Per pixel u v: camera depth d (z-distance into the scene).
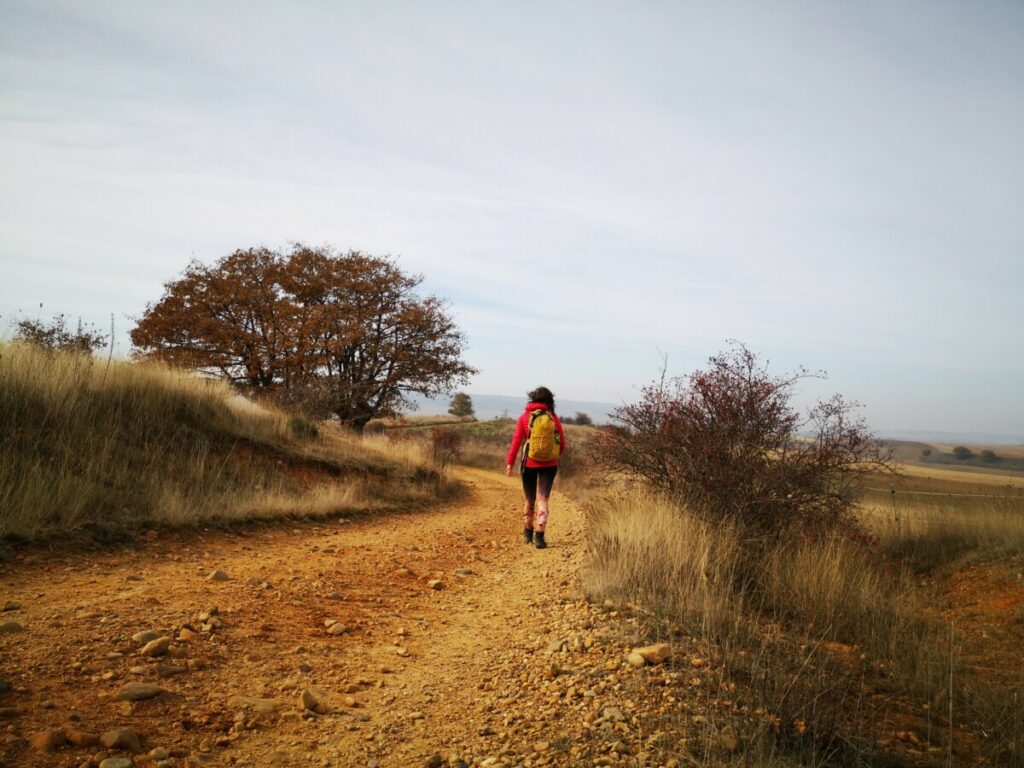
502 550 8.98
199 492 9.24
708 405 7.92
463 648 4.70
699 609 5.02
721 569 6.10
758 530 7.19
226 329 29.66
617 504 8.63
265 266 32.28
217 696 3.43
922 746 3.59
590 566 6.46
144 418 10.88
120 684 3.36
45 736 2.65
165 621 4.45
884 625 5.53
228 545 7.67
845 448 7.44
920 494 12.63
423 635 4.97
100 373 11.03
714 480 7.47
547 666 4.16
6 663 3.41
